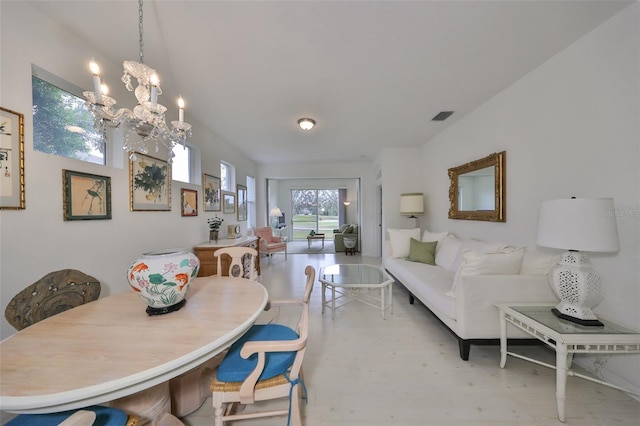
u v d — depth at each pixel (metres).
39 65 1.50
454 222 3.64
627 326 1.44
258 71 2.16
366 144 4.63
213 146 3.87
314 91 2.53
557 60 1.95
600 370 1.65
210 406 1.50
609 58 1.59
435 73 2.22
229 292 1.52
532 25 1.63
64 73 1.65
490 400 1.50
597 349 1.35
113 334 1.00
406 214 4.53
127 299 1.41
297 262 5.77
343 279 2.95
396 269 3.51
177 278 1.18
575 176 1.83
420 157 4.81
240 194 5.11
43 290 1.24
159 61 2.01
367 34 1.71
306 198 10.43
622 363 1.55
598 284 1.44
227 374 1.13
